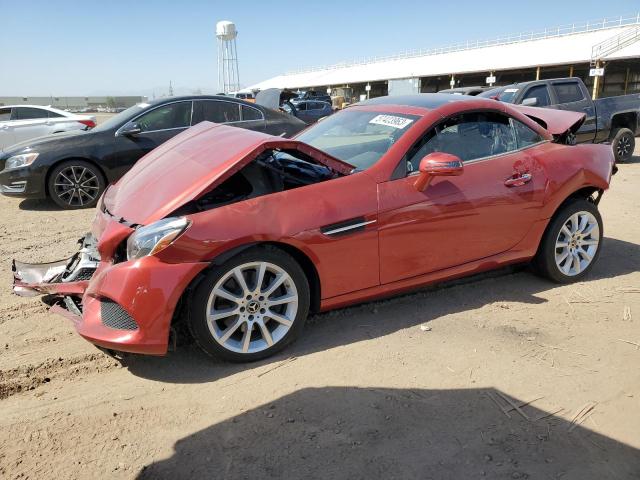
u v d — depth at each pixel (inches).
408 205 136.0
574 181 163.8
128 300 112.0
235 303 121.7
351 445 98.0
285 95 502.3
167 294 112.5
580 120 176.2
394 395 112.9
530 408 108.8
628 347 133.0
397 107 160.1
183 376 121.2
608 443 99.0
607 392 114.5
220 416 106.7
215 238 115.0
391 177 136.5
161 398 113.0
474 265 152.6
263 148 125.6
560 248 169.8
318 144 162.6
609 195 310.0
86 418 106.4
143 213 124.2
